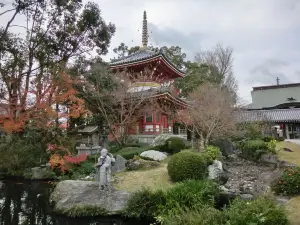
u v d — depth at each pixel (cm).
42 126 1684
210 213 668
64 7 2072
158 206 893
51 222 918
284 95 4531
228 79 3628
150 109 2020
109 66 2184
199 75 3303
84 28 2133
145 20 2709
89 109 1995
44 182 1554
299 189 938
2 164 1742
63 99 1669
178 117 2091
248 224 584
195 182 988
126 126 2025
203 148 1588
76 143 2067
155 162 1427
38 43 1994
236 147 1973
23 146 1833
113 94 1859
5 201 1168
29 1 1862
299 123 3012
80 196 1005
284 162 1539
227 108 1803
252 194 1021
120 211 949
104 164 1037
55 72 1773
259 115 2777
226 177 1239
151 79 2225
